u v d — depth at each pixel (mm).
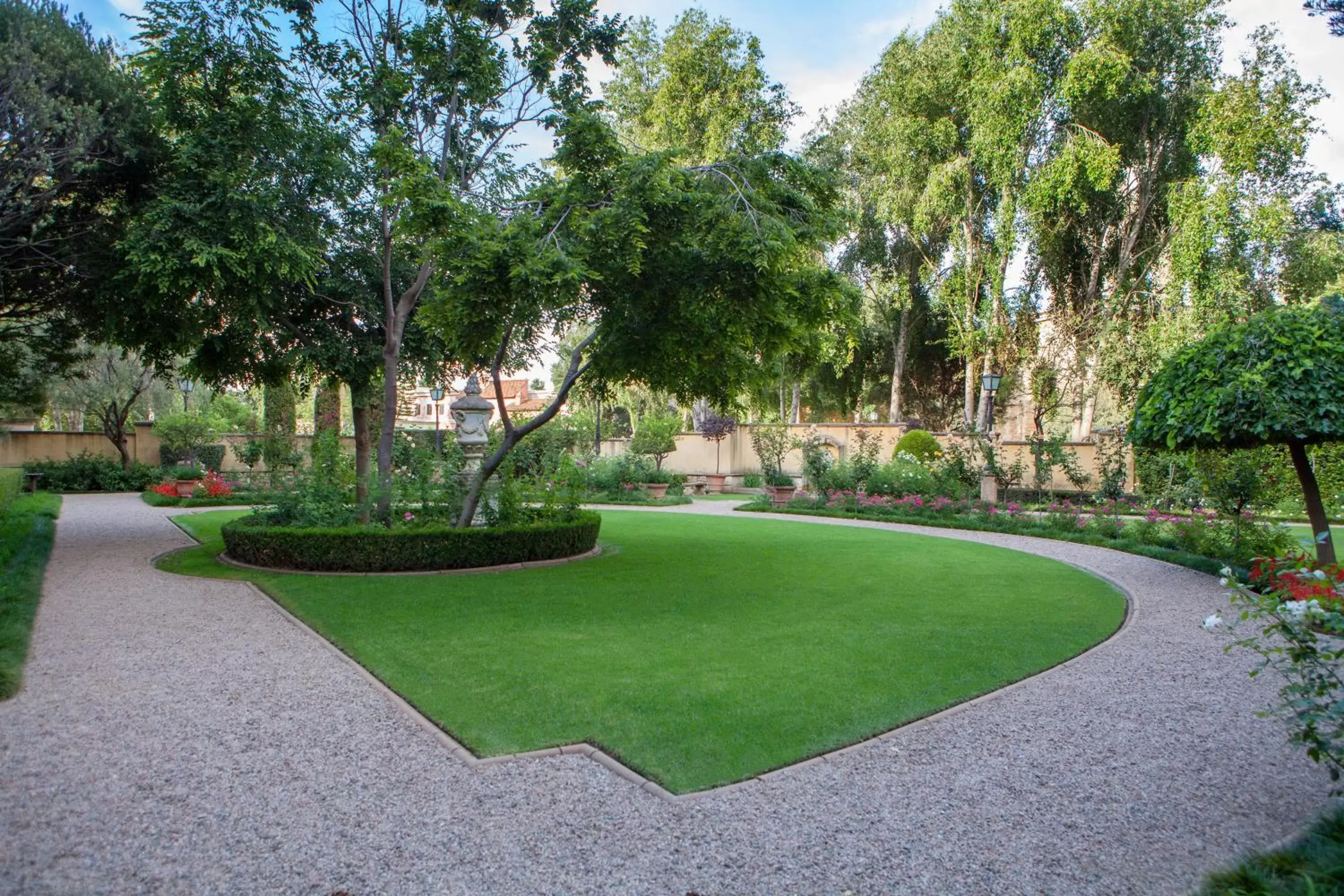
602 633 5250
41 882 2201
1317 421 6129
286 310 9500
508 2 9164
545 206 6969
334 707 3756
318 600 6246
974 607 6305
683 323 7254
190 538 10203
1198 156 17547
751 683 4148
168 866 2299
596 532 9406
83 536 10391
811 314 7227
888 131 20297
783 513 15484
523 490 9453
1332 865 2221
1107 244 20156
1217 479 8656
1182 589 7336
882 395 28766
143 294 8086
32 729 3416
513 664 4477
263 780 2918
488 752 3201
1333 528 12359
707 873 2295
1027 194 18094
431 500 9562
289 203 8477
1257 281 18094
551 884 2225
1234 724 3648
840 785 2924
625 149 7109
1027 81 17328
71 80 7695
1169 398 7195
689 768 3043
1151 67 18125
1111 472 13711
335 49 8875
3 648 4523
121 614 5727
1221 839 2533
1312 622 2500
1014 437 29516
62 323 9820
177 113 8078
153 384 25906
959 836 2541
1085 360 18781
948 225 22281
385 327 9695
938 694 4023
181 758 3121
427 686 4062
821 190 7387
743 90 20594
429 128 9195
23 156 6910
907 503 14484
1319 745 2451
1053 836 2545
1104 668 4629
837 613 5957
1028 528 12109
